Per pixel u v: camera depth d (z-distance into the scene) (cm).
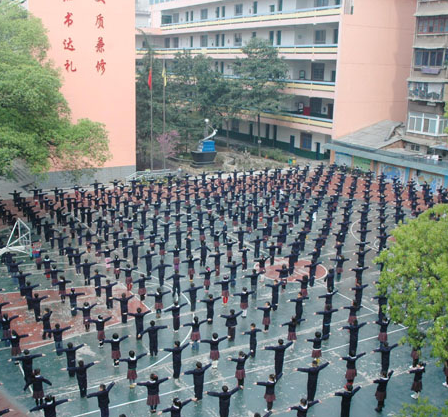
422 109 5122
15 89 3127
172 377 1978
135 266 2891
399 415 1795
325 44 5816
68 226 3700
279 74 5934
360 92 5653
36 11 4303
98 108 4756
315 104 6425
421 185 4431
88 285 2767
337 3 5869
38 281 2800
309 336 2311
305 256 3259
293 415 1792
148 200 3941
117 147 4922
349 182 5219
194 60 6219
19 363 2047
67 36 4478
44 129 3497
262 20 6253
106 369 2025
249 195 4550
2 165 3072
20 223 3272
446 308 1531
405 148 5284
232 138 7456
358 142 5450
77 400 1838
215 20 7006
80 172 3853
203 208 4200
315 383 1825
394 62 5781
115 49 4719
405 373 2062
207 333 2308
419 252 1706
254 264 3111
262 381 1891
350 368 1923
